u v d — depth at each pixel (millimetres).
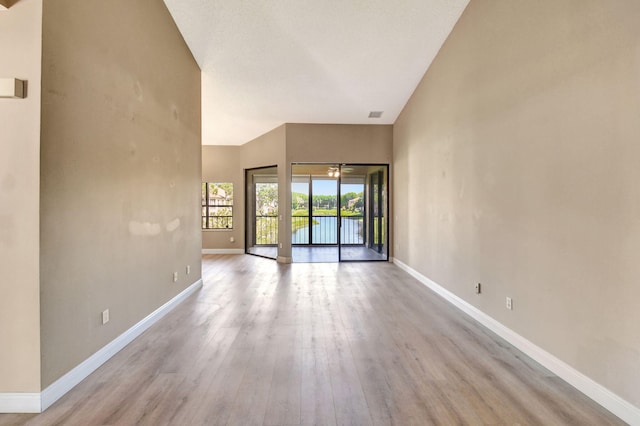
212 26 3996
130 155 2916
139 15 3051
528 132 2670
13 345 1927
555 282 2389
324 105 6047
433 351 2764
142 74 3115
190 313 3695
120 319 2771
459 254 3895
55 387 2047
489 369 2467
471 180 3605
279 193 6961
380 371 2432
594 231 2061
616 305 1922
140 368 2459
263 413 1939
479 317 3439
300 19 3939
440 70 4434
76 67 2225
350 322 3428
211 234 8141
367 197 7848
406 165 5980
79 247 2268
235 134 7453
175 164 3922
